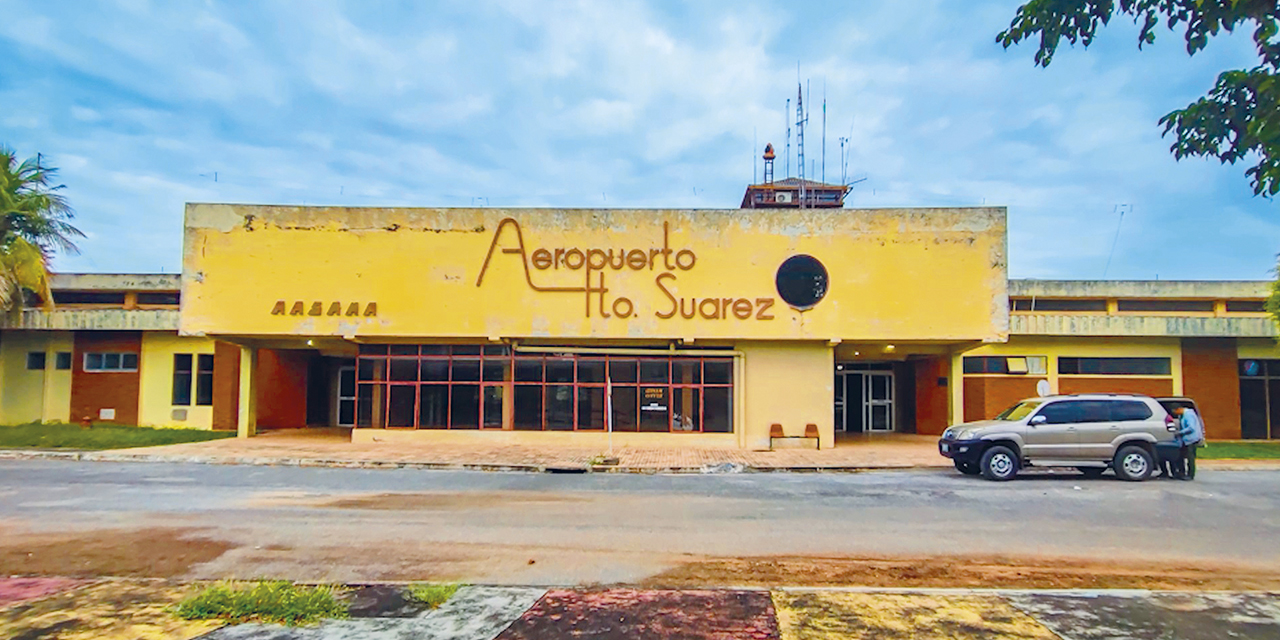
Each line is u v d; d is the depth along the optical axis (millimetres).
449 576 7668
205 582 7188
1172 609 6234
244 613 6035
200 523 10312
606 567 8070
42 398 26547
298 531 9828
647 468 17094
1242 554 8828
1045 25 4043
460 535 9633
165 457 18234
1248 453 20906
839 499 12758
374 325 21531
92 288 25906
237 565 8086
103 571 7832
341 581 7461
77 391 26484
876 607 6281
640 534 9758
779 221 21453
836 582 7555
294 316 21594
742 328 21297
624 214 21609
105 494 12750
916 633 5641
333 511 11305
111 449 19734
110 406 26359
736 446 21812
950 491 13703
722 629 5746
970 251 21234
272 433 25156
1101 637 5570
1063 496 13070
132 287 25844
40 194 22359
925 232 21297
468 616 6070
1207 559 8594
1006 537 9711
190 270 21656
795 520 10797
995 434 15328
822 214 21406
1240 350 26047
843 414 28703
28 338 26734
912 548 9070
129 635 5590
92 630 5688
